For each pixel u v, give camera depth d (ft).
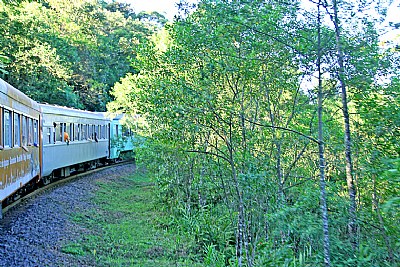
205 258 30.19
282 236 22.58
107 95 131.13
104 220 39.70
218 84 22.94
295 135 23.39
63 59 100.22
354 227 18.98
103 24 147.33
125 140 91.56
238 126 23.39
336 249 17.71
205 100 21.65
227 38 21.26
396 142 19.19
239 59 21.33
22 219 33.19
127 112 51.52
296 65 20.06
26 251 25.12
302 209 18.94
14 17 75.77
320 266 17.58
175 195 43.75
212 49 21.99
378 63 18.72
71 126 65.98
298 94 23.45
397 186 17.97
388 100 19.58
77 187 54.90
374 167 18.76
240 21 19.56
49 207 39.42
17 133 36.32
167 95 24.12
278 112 25.03
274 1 19.34
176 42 24.49
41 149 51.11
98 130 82.23
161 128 29.94
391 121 19.38
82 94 120.78
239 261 24.54
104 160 89.61
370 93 19.47
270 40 21.01
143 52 30.78
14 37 79.66
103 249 29.96
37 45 84.23
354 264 17.11
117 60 142.10
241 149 23.41
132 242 32.83
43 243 27.89
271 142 24.49
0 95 29.68
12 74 80.59
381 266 17.66
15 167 34.96
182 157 38.73
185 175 41.70
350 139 19.80
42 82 88.12
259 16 19.38
